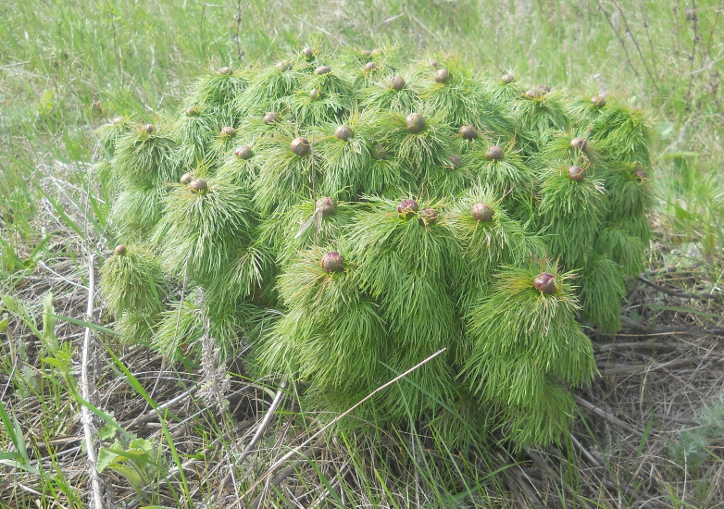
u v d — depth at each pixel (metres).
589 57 1.50
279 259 0.67
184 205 0.66
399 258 0.58
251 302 0.73
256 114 0.76
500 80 0.80
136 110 1.18
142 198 0.75
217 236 0.66
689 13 1.40
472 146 0.69
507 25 1.60
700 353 0.87
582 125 0.80
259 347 0.71
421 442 0.71
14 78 1.32
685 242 1.04
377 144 0.66
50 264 0.95
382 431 0.69
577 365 0.62
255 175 0.70
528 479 0.69
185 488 0.60
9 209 1.03
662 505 0.69
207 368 0.61
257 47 1.37
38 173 1.09
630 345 0.87
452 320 0.62
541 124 0.76
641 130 0.78
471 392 0.67
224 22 1.48
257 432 0.67
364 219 0.60
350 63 0.84
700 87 1.33
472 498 0.65
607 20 1.53
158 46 1.41
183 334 0.70
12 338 0.82
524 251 0.61
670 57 1.45
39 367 0.79
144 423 0.73
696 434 0.73
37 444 0.69
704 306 0.94
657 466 0.73
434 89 0.71
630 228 0.77
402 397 0.62
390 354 0.63
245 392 0.76
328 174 0.65
